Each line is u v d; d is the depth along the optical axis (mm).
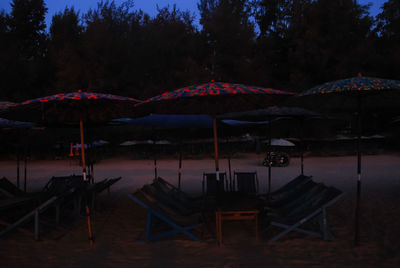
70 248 4863
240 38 31016
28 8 37938
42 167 19375
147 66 32219
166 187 7426
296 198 6203
